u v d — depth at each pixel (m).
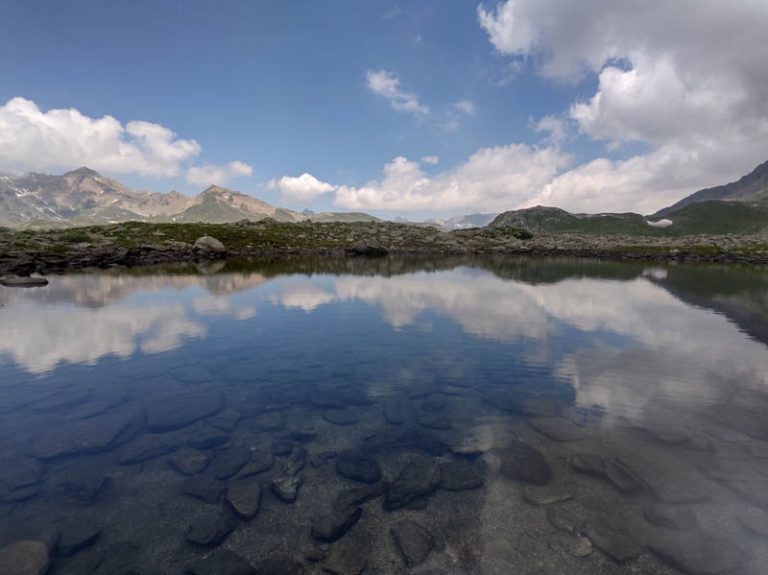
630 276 56.16
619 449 10.34
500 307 30.67
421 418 12.20
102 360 17.59
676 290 41.16
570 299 34.72
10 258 57.56
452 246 123.06
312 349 19.42
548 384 14.99
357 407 12.99
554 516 7.91
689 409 12.76
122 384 14.82
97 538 7.22
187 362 17.44
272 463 9.72
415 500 8.38
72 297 33.22
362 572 6.57
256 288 40.09
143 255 75.44
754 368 16.75
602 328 23.88
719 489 8.70
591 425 11.67
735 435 11.02
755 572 6.60
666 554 6.96
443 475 9.25
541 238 161.00
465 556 6.92
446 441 10.81
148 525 7.58
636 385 14.83
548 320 26.06
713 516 7.89
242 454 10.11
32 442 10.46
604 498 8.45
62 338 20.92
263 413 12.52
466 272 59.72
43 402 13.09
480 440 10.85
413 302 32.81
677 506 8.16
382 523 7.72
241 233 115.44
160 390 14.29
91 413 12.29
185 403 13.16
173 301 32.12
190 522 7.68
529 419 12.09
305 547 7.11
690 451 10.22
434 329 23.50
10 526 7.42
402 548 7.06
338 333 22.50
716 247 115.81
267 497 8.43
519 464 9.67
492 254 113.38
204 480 8.98
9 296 33.41
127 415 12.20
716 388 14.50
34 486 8.62
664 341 20.97
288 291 38.38
